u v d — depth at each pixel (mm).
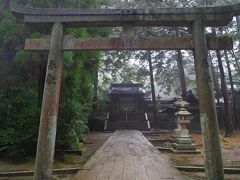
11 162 10242
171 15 6605
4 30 11359
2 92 11836
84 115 14414
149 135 25078
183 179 7543
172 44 6547
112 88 39719
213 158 5859
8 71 12180
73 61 12211
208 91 6160
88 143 18484
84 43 6609
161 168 9078
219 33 24188
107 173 8297
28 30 11438
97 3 13930
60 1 11781
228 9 6535
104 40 6609
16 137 10266
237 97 31969
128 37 6590
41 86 11945
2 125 11172
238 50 26859
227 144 18328
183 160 12211
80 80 14070
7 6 11656
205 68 6277
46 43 6691
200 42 6438
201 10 6578
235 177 9180
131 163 10008
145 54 32344
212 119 6035
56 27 6633
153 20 6605
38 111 10797
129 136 21359
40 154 5977
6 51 12211
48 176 5898
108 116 34781
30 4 11375
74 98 12766
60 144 11203
